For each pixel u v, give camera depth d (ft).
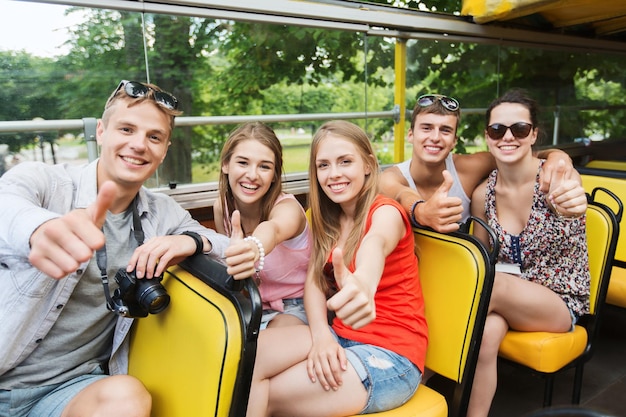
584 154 11.77
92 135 6.54
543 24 10.05
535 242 6.24
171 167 7.87
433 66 9.11
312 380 4.56
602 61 11.73
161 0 6.57
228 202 5.84
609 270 6.63
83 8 6.22
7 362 4.04
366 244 4.46
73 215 3.18
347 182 5.14
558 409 2.98
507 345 6.02
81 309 4.37
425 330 5.15
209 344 3.52
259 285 5.66
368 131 8.96
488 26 9.25
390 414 4.62
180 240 4.21
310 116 8.91
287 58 8.95
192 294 3.91
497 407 7.45
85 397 3.99
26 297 3.91
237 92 9.20
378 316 5.00
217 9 6.89
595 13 9.28
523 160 6.17
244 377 3.53
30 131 6.20
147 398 3.95
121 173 4.30
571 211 5.19
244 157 5.39
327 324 5.04
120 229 4.57
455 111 6.61
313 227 5.53
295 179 8.13
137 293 3.94
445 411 4.88
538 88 10.63
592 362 8.65
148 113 4.30
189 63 8.00
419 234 5.59
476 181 7.20
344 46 8.44
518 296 5.82
